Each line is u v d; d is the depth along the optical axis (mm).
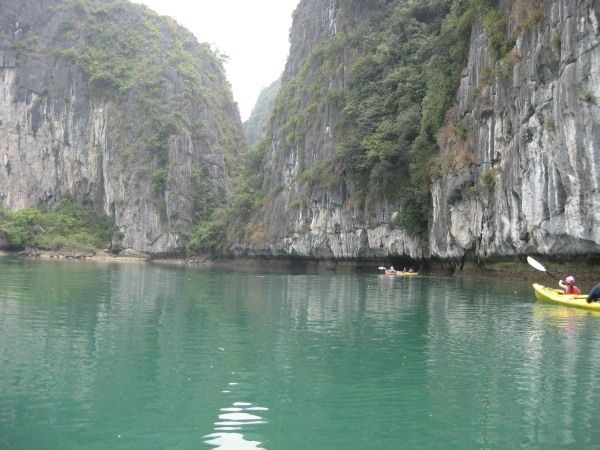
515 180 28344
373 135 43969
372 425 8367
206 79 107000
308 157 57906
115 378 10445
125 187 90688
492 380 10570
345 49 56125
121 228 89688
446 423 8453
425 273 41781
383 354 12570
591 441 7812
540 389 10023
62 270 43312
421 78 43219
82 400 9234
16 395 9391
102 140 98000
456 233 34656
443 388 10109
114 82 98625
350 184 47531
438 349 13109
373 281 33719
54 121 103625
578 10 22984
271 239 62312
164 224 85562
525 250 28578
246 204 72625
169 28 112312
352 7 59406
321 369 11305
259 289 28109
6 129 104938
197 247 78562
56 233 90625
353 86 50906
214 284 31547
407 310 19484
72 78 102625
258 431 8109
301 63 72312
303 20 75125
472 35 34812
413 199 40062
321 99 57469
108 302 21109
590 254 24234
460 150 34250
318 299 23125
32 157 104688
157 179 86438
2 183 103938
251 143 130375
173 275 41031
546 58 25266
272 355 12414
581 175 23109
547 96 25500
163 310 19109
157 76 97375
